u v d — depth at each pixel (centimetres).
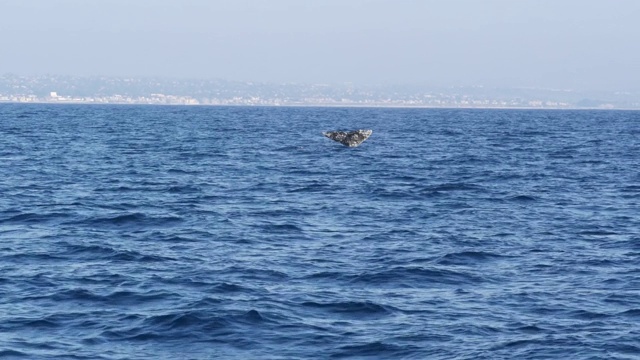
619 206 6059
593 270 3834
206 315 2967
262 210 5597
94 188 6762
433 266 3856
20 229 4753
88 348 2666
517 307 3173
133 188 6788
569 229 4988
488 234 4762
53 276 3569
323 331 2852
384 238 4600
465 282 3584
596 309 3144
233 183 7231
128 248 4194
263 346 2703
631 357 2597
